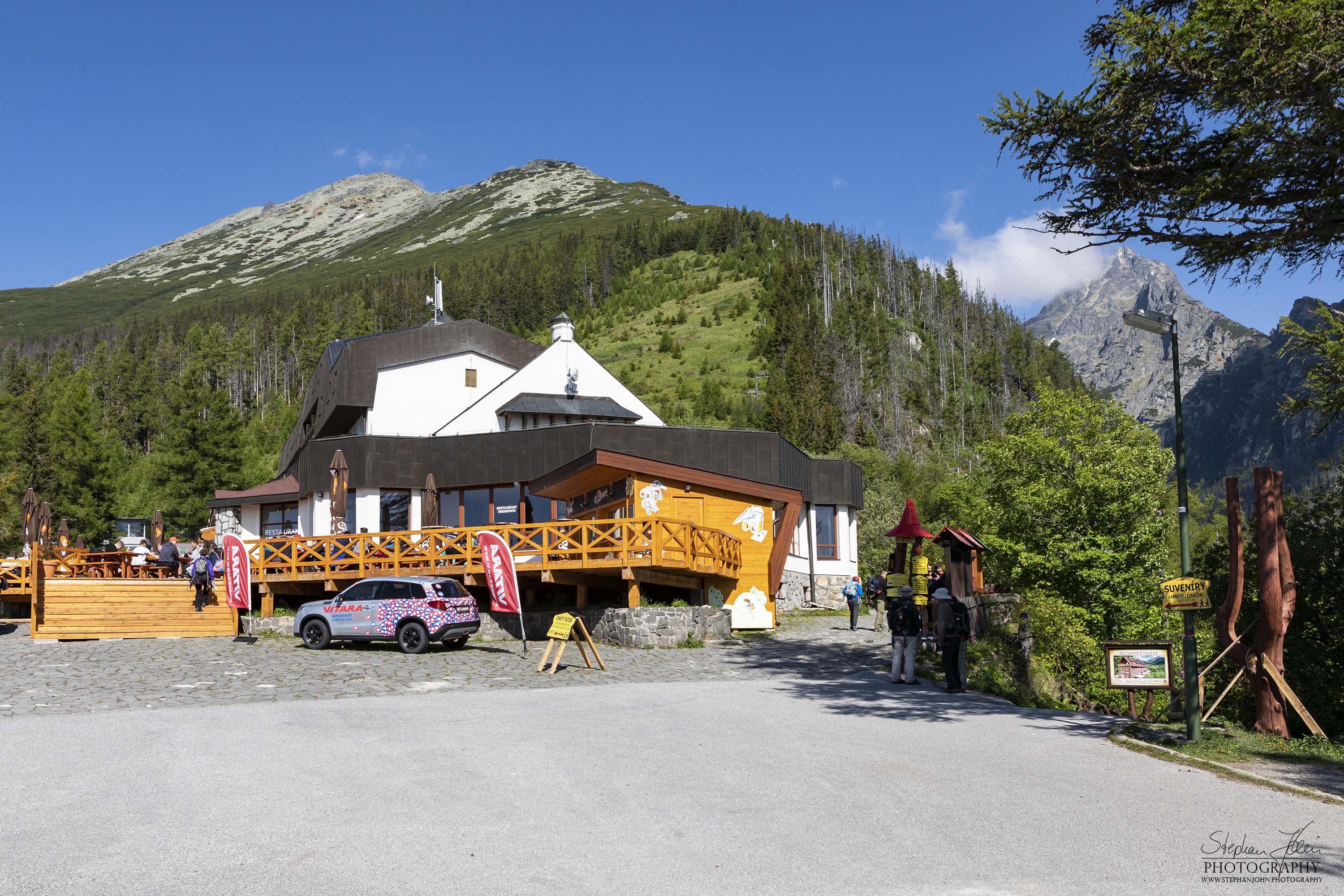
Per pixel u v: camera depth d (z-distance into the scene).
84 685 16.16
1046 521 35.25
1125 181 12.32
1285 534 13.25
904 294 185.75
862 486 40.59
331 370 40.62
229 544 24.83
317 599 27.06
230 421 74.75
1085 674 23.41
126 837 7.22
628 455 25.33
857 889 6.32
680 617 22.78
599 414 38.53
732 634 25.67
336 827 7.50
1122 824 7.97
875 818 8.00
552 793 8.62
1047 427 36.44
